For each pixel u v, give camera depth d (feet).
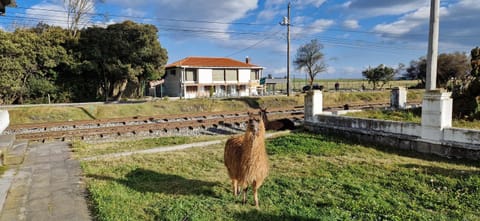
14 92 85.97
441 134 26.48
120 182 20.59
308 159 26.45
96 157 28.40
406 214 14.96
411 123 28.71
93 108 66.54
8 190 18.39
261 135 15.75
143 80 118.21
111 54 103.76
